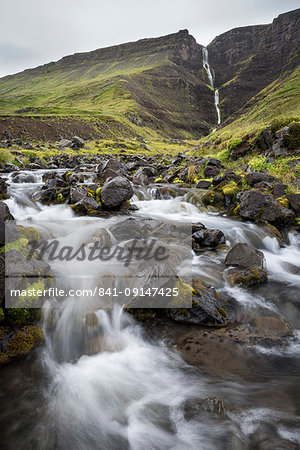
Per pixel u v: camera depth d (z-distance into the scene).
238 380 4.13
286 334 5.04
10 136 45.00
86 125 72.38
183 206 12.16
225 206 12.05
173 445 3.24
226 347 4.67
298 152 14.71
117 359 4.61
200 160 18.22
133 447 3.24
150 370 4.37
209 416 3.51
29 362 4.35
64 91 181.12
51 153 34.22
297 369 4.34
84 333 5.00
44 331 4.87
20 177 17.77
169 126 146.62
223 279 6.72
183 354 4.61
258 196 10.43
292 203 10.60
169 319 5.38
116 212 11.33
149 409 3.71
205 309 5.23
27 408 3.69
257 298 6.10
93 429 3.46
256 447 3.11
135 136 85.88
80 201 11.16
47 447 3.22
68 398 3.87
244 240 9.18
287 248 9.11
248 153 17.91
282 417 3.46
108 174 15.36
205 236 8.62
